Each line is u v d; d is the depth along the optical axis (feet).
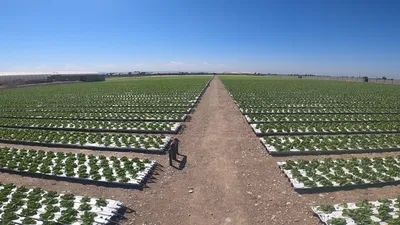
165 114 90.38
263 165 46.70
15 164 46.06
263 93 151.53
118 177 40.86
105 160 47.06
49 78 296.92
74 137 61.93
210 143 59.11
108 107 107.34
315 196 36.14
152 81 291.79
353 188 37.91
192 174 43.68
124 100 127.34
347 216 30.19
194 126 74.74
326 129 66.28
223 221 31.22
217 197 36.52
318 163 45.03
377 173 40.75
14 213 31.48
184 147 56.80
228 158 50.19
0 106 113.70
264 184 39.81
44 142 59.36
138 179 40.29
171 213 33.06
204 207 34.22
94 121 81.51
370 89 179.42
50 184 40.68
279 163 45.80
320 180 38.73
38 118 88.17
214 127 73.10
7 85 230.89
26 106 112.88
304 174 41.55
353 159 46.55
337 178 38.91
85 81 315.37
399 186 38.29
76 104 116.37
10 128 74.38
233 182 40.63
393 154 51.21
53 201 34.12
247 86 205.36
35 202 33.73
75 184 40.52
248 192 37.58
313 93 152.35
